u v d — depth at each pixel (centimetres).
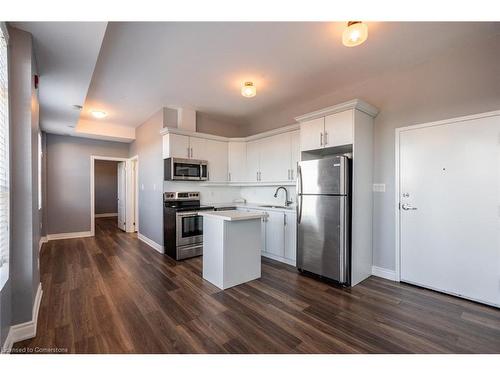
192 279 302
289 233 363
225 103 409
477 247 241
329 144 307
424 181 274
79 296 252
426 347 174
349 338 184
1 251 157
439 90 263
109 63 274
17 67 181
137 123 531
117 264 360
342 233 280
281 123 450
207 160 454
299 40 233
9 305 170
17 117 181
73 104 343
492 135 232
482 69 238
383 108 307
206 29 215
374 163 315
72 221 547
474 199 242
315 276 314
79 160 557
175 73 300
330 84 334
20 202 182
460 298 250
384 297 254
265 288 277
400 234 293
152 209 472
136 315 216
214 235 287
